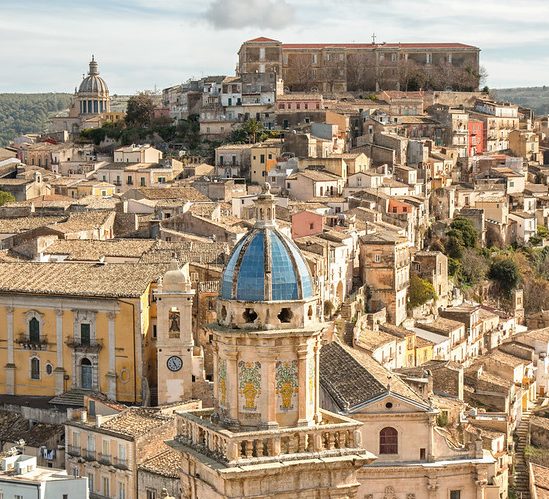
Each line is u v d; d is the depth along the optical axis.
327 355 100.44
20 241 167.38
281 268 46.16
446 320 181.12
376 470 91.56
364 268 178.50
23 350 129.25
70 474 105.69
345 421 46.72
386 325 162.62
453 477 93.06
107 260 147.25
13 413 123.00
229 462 44.47
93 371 125.75
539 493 121.00
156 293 119.00
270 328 45.59
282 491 44.91
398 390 94.50
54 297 127.12
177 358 119.31
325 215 197.12
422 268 193.38
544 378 175.00
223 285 47.06
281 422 45.81
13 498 93.12
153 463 103.75
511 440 140.00
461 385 135.00
